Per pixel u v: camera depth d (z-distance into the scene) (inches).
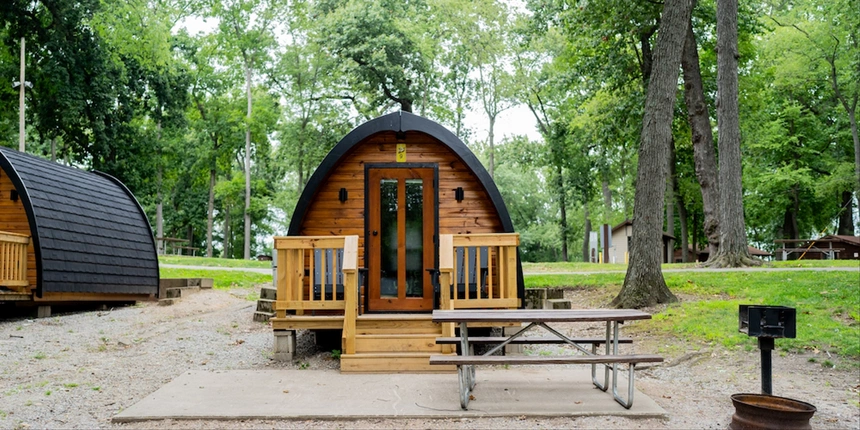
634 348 373.4
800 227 1807.3
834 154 1563.7
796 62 1390.3
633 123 1017.5
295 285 344.2
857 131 1444.4
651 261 485.7
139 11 1312.7
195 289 663.1
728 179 734.5
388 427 219.1
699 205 1555.1
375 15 1413.6
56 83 1177.4
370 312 375.9
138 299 608.4
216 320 494.0
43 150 1728.6
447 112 1675.7
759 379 293.6
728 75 732.0
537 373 305.4
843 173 1408.7
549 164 1688.0
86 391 278.1
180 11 1704.0
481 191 390.3
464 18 1552.7
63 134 1331.2
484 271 379.6
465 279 347.6
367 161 393.7
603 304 529.7
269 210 2165.4
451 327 315.9
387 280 381.4
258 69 1775.3
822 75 1465.3
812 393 271.6
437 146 393.7
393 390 267.3
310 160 1663.4
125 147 1357.0
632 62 1018.1
